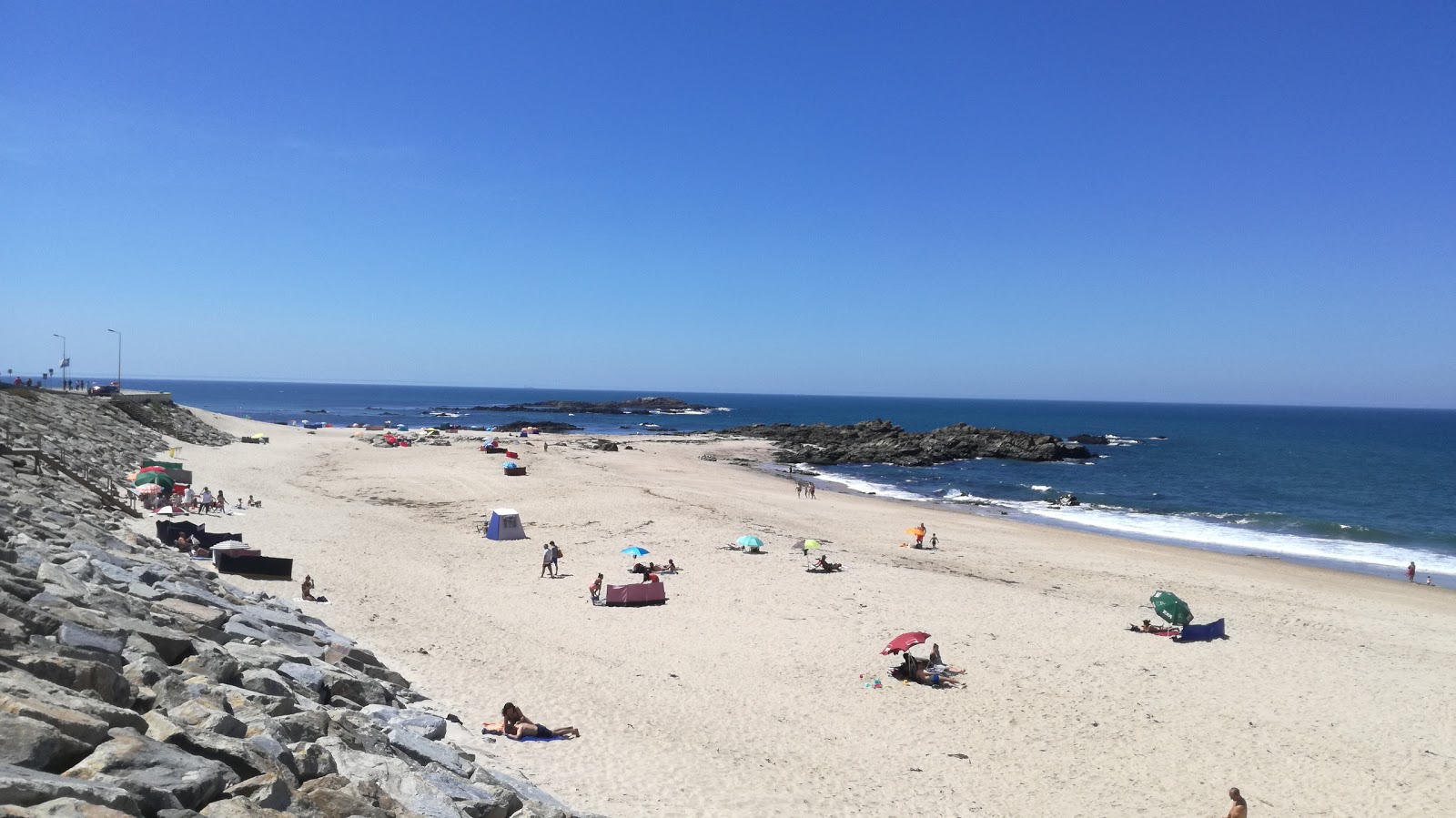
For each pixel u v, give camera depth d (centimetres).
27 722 516
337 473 5356
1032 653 2208
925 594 2773
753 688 1873
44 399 4975
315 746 748
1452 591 3588
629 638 2197
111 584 1202
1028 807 1405
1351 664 2242
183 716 689
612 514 4159
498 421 16938
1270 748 1700
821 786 1391
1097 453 11356
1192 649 2311
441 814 741
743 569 3072
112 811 466
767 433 12338
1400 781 1578
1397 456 11431
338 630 1889
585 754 1355
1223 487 7688
